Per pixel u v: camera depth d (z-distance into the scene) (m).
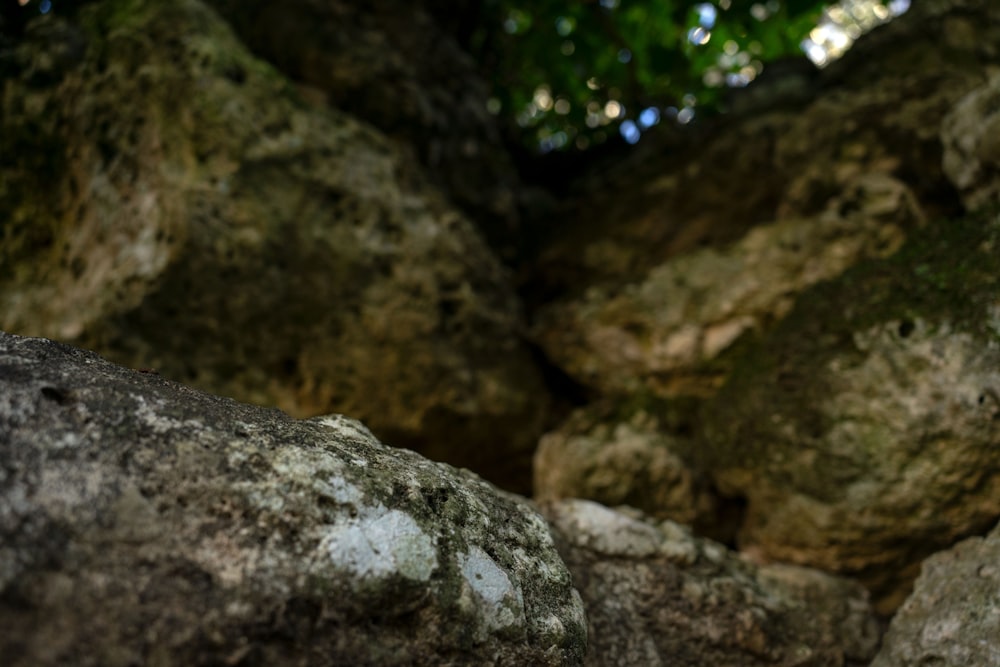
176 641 0.86
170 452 1.01
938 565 1.77
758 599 1.75
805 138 2.69
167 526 0.94
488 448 2.62
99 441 0.98
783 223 2.57
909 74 2.58
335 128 2.51
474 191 3.08
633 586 1.68
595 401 2.67
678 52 3.48
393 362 2.42
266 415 1.21
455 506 1.20
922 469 1.78
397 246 2.50
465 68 3.25
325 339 2.34
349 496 1.07
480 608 1.09
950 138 2.19
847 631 1.78
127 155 2.27
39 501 0.89
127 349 2.12
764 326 2.45
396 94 2.86
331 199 2.42
